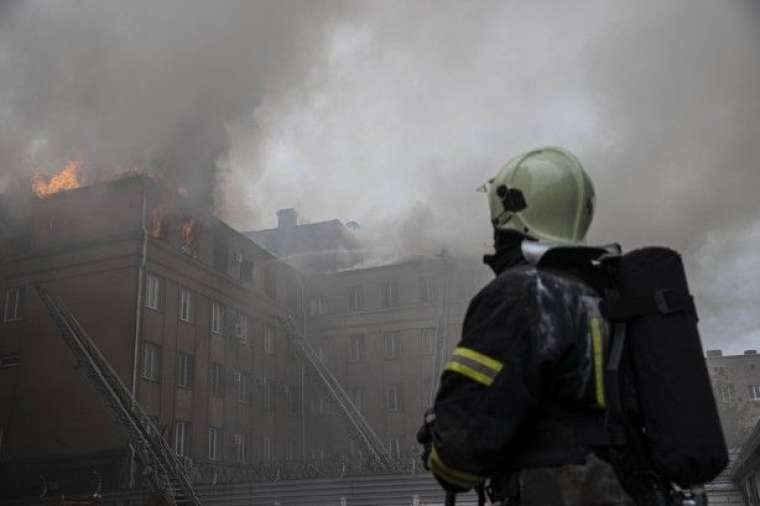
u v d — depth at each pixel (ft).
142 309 94.68
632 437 4.96
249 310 123.95
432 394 127.54
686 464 4.75
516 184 6.17
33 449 89.30
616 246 5.79
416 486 80.84
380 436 135.95
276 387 128.88
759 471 68.08
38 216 102.42
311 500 83.66
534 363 4.93
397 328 142.20
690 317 5.16
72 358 91.86
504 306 5.11
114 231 97.81
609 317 5.24
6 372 95.20
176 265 104.22
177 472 79.87
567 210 6.03
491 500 5.44
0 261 100.89
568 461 4.85
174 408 98.78
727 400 161.58
